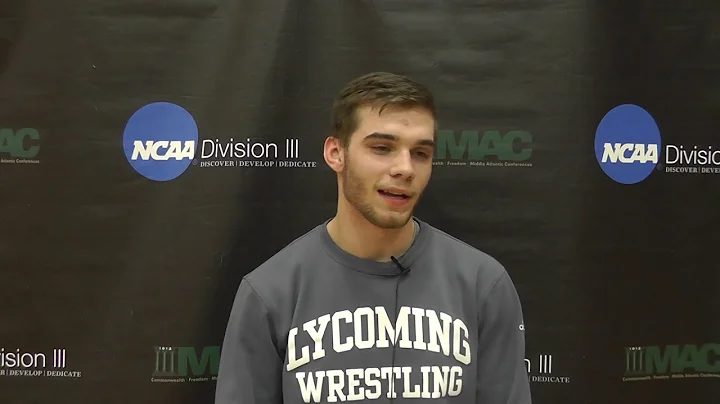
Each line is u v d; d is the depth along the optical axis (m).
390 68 1.41
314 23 1.41
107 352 1.41
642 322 1.43
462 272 1.14
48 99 1.40
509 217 1.43
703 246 1.44
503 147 1.42
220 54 1.40
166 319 1.41
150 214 1.41
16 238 1.41
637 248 1.43
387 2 1.41
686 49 1.43
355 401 1.05
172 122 1.41
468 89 1.42
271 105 1.41
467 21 1.41
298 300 1.10
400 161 1.01
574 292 1.42
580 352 1.42
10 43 1.40
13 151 1.41
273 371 1.11
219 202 1.41
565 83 1.41
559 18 1.41
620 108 1.42
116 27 1.40
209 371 1.42
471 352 1.10
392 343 1.08
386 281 1.10
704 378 1.44
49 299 1.41
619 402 1.43
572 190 1.42
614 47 1.42
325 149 1.12
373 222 1.04
